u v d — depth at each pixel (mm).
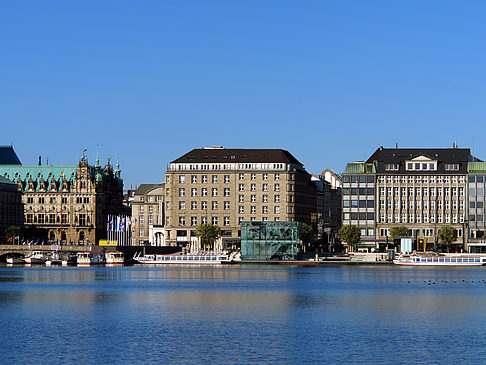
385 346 91938
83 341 94562
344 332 101438
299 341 94812
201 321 110500
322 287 167500
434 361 84312
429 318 114750
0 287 166625
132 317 114625
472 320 112688
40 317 114562
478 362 83812
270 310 123438
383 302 135750
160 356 86312
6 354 87125
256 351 89000
